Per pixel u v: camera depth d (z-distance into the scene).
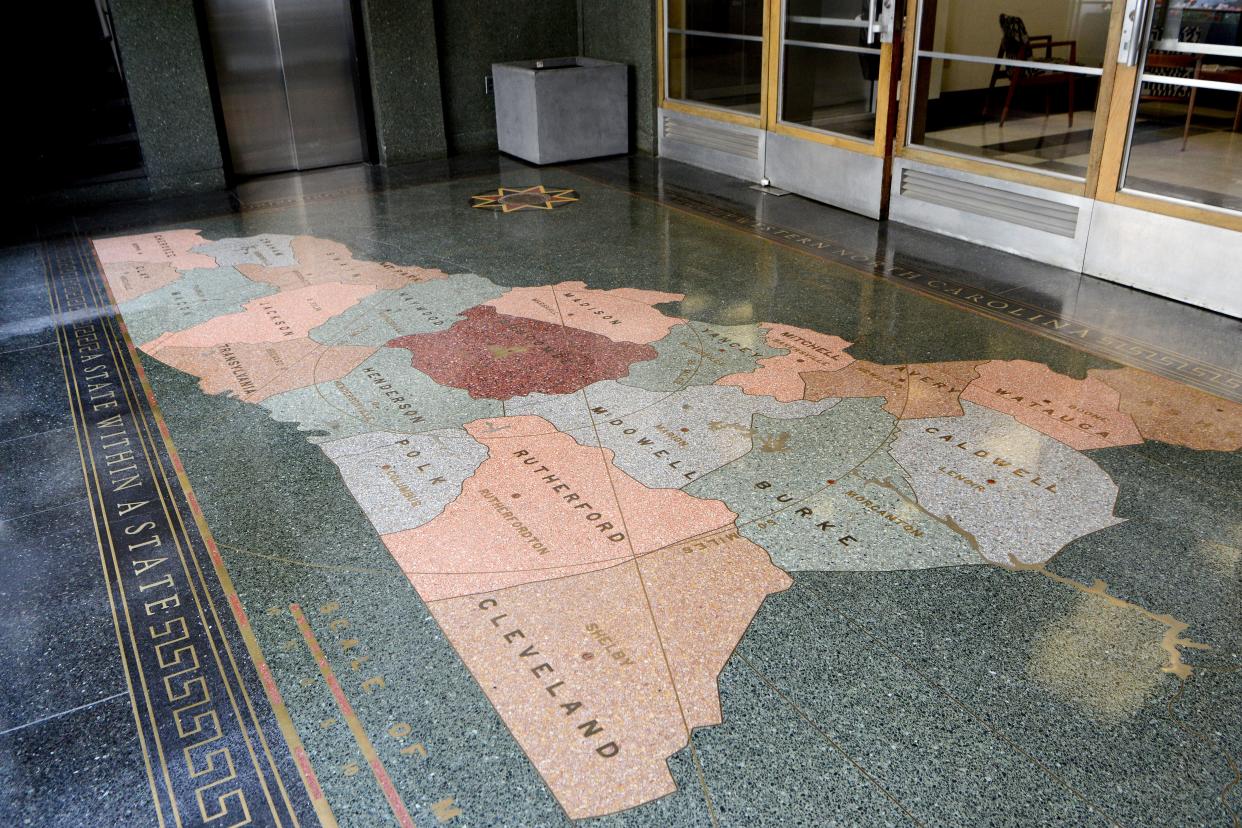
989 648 2.78
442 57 9.33
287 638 2.89
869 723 2.53
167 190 8.35
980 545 3.23
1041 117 7.07
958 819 2.25
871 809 2.28
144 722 2.61
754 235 6.70
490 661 2.77
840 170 7.23
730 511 3.45
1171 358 4.60
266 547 3.33
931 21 6.43
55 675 2.78
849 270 5.94
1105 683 2.64
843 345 4.84
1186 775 2.35
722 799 2.31
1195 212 5.09
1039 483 3.58
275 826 2.29
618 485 3.63
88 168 7.98
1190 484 3.55
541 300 5.57
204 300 5.73
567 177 8.54
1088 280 5.67
